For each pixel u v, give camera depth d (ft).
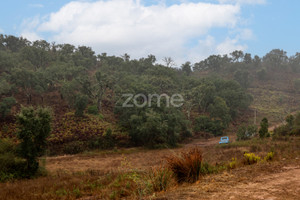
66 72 246.47
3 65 244.83
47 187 35.04
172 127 167.32
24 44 393.91
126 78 257.34
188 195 16.61
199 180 22.08
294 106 318.45
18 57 276.21
